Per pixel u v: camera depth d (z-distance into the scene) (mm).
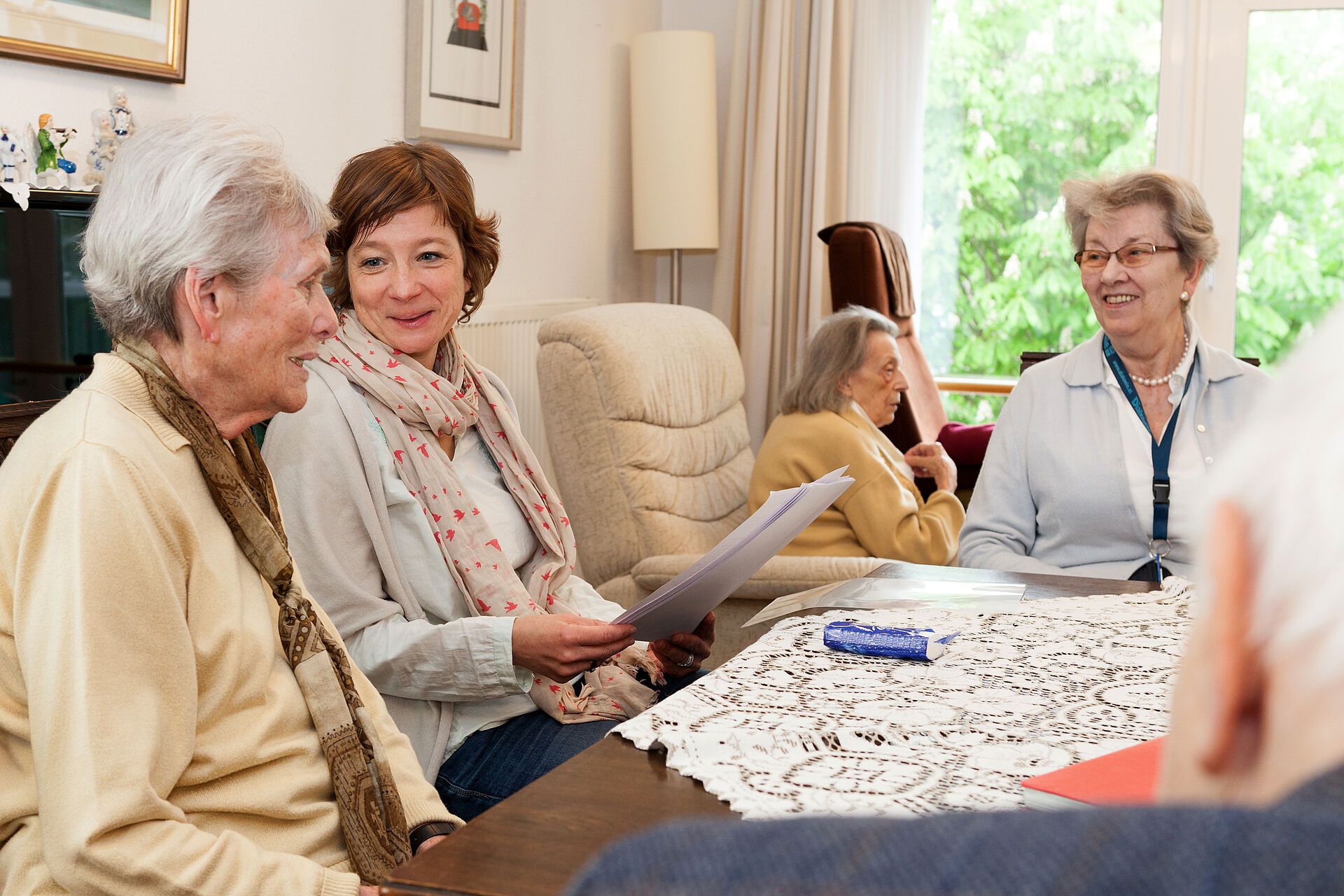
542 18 3609
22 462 959
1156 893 209
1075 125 4434
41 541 913
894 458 2547
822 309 4332
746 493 2820
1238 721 250
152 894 875
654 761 840
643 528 2465
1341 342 251
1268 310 4328
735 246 4398
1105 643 1165
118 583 907
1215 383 1917
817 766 817
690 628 1498
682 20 4613
